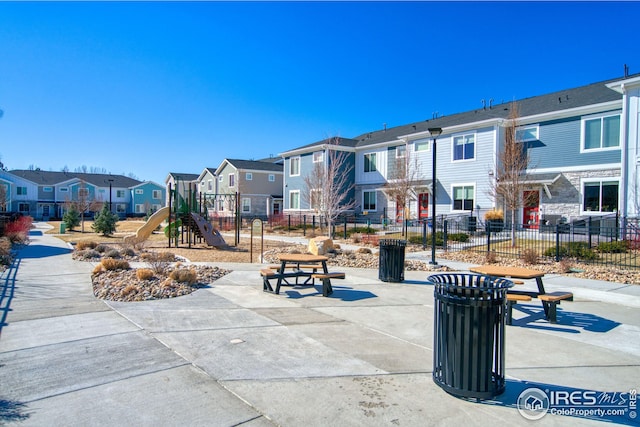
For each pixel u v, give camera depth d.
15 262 11.38
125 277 8.68
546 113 21.22
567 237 17.59
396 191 26.23
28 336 5.12
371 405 3.50
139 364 4.30
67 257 12.74
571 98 22.17
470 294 3.68
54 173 66.12
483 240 18.53
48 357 4.45
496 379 3.71
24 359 4.38
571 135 20.59
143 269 8.77
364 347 4.98
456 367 3.65
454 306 3.66
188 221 18.20
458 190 25.23
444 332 3.74
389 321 6.18
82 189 42.12
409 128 30.98
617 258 13.08
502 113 24.27
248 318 6.17
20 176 60.47
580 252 13.03
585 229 18.16
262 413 3.33
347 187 32.78
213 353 4.66
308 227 28.72
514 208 17.84
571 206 20.53
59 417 3.20
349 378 4.06
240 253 15.26
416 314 6.61
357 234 22.02
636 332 5.83
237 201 18.94
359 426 3.16
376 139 32.44
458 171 25.12
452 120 27.88
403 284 9.22
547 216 21.12
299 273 8.15
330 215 23.44
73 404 3.41
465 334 3.61
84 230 31.16
